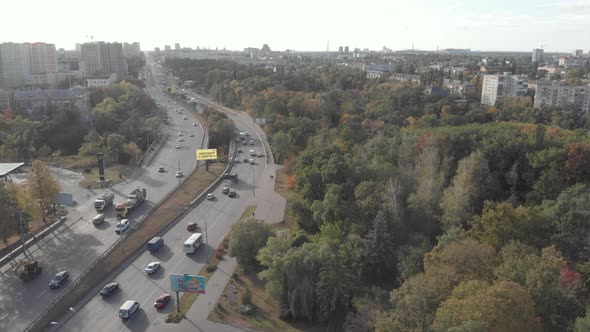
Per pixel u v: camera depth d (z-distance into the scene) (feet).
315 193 476.13
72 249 407.64
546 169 449.89
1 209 387.14
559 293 263.90
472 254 300.20
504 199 448.65
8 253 397.19
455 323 235.61
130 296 335.47
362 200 418.10
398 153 519.60
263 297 342.03
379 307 310.65
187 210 508.94
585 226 343.26
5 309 315.99
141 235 431.84
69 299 321.93
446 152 500.33
